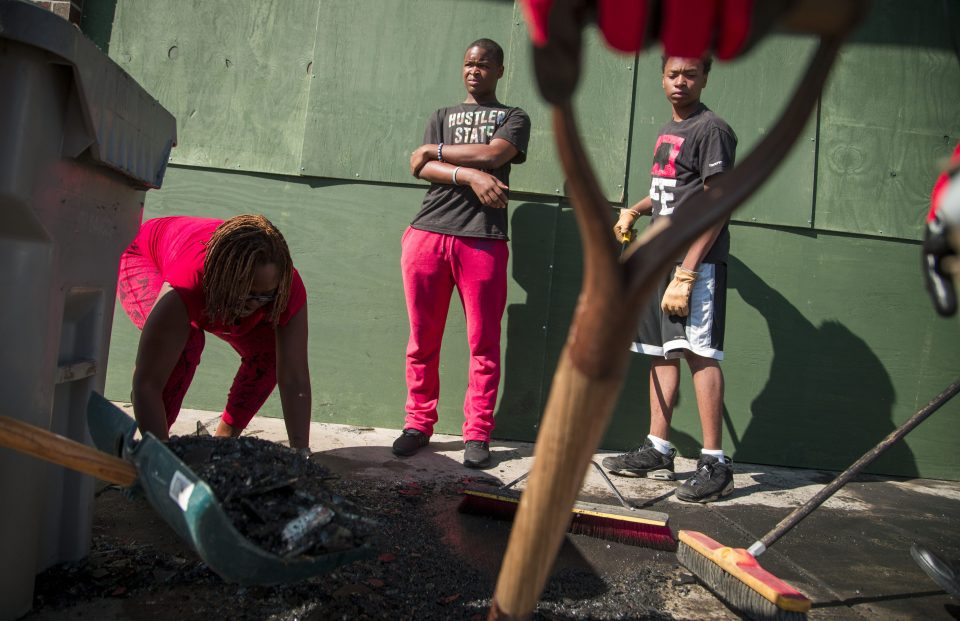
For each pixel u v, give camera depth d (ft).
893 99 11.48
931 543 8.20
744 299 11.43
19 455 4.68
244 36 11.35
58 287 4.86
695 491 9.11
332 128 11.39
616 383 2.62
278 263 6.62
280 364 7.55
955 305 3.61
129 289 8.81
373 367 11.42
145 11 11.30
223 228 6.53
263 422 11.04
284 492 4.72
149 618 5.06
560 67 2.02
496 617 3.09
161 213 11.37
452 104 11.36
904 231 11.46
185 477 4.08
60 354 5.39
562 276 11.37
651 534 7.26
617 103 11.32
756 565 5.83
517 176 11.30
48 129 4.53
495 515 7.75
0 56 4.25
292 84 11.39
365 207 11.41
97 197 5.34
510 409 11.34
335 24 11.35
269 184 11.44
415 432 10.27
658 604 5.99
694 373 9.82
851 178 11.45
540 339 11.31
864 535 8.32
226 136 11.37
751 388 11.43
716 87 11.37
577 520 7.51
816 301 11.46
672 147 9.94
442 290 10.35
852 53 11.48
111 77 5.01
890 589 6.77
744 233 11.43
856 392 11.45
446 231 10.15
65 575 5.57
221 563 4.02
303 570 4.20
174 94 11.35
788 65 11.34
